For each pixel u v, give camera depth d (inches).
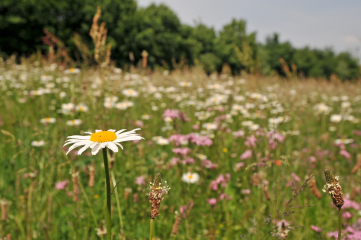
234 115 256.8
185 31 1919.3
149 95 287.4
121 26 1299.2
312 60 3208.7
